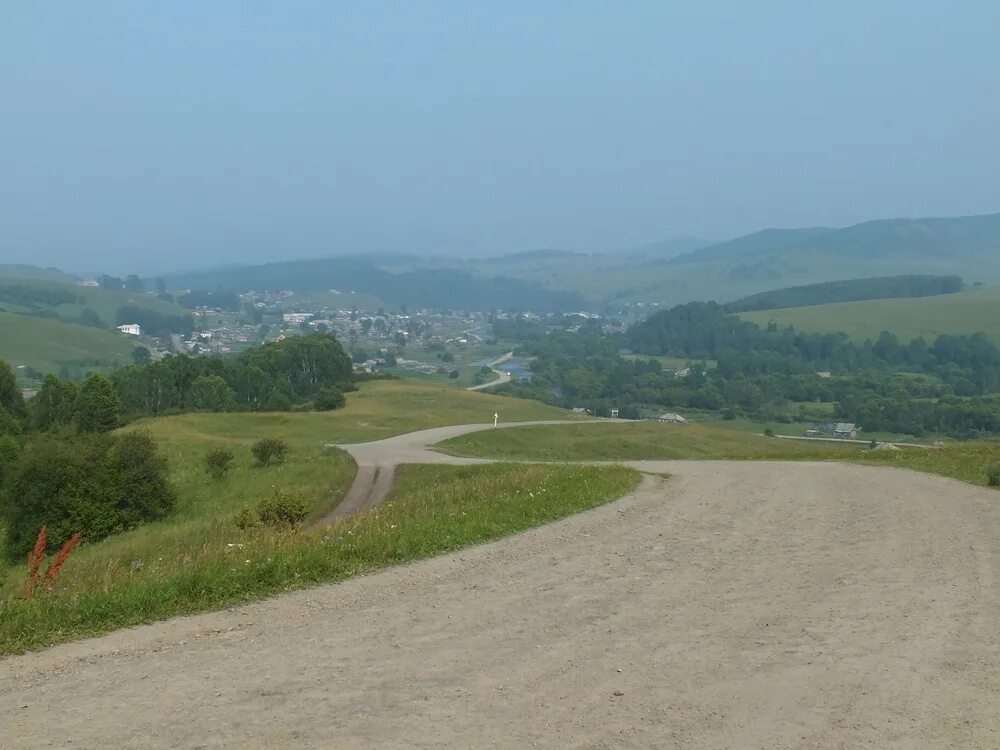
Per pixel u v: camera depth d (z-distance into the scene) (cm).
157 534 2669
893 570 1121
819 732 588
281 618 893
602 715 616
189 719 610
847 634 824
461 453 4638
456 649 778
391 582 1057
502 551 1259
